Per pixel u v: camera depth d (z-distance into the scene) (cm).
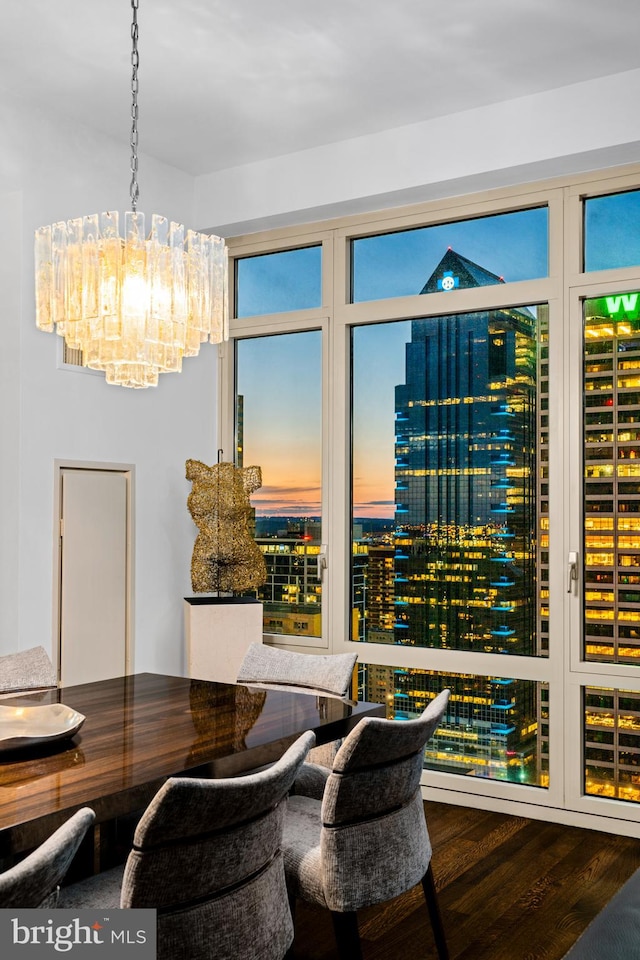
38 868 140
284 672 330
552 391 409
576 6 320
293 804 271
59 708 254
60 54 356
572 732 398
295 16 329
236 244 506
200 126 426
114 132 433
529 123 392
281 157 464
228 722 261
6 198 396
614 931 140
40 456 399
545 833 385
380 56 358
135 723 259
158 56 358
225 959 183
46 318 262
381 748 221
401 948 278
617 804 386
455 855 357
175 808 165
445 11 325
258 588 493
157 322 254
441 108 407
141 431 457
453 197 436
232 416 510
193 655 446
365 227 462
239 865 184
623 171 394
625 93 370
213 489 468
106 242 248
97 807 191
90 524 423
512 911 305
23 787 198
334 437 468
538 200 414
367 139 437
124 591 443
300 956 275
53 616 402
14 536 387
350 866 223
